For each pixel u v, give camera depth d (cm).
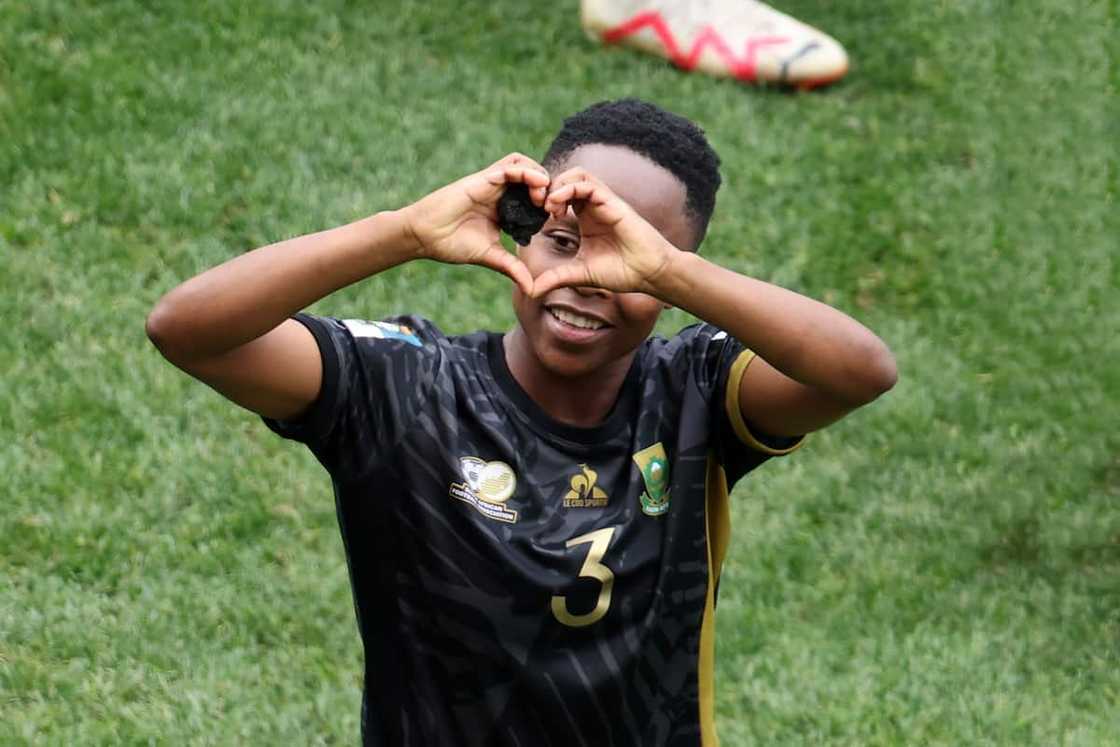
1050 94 3081
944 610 1970
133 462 2031
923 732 1747
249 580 1884
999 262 2653
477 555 961
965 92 3062
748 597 1956
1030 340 2509
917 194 2777
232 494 2011
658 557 984
